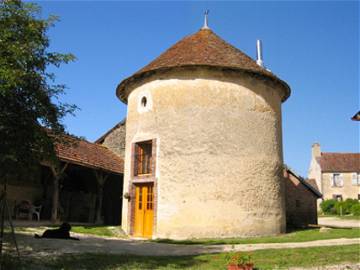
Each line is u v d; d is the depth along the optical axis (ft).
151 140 48.34
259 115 49.03
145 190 49.16
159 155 47.11
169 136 46.91
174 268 25.84
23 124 24.02
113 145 74.69
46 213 58.29
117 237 46.39
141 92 51.01
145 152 50.93
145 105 50.34
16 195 54.13
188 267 26.18
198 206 44.42
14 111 24.03
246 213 45.47
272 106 51.21
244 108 47.96
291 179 73.20
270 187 48.29
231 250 33.76
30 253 29.43
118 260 28.19
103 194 69.05
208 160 45.37
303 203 72.43
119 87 55.01
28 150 24.81
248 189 46.19
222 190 44.93
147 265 26.71
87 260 27.71
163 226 45.06
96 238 42.78
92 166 57.72
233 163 45.98
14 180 53.78
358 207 127.75
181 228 44.24
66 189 63.00
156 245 37.96
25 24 25.22
